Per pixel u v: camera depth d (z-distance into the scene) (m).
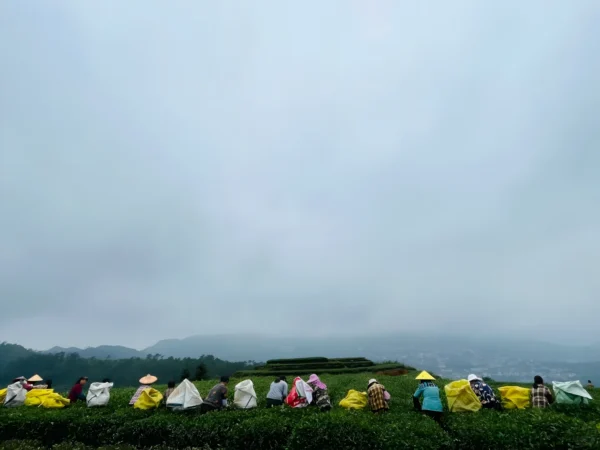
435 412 12.42
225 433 11.81
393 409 14.29
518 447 9.18
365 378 27.75
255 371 40.72
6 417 14.14
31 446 12.55
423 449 9.34
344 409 13.77
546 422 9.58
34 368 140.38
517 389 14.28
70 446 12.38
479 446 9.62
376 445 9.86
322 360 48.34
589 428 9.05
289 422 11.89
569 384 13.88
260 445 11.38
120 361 146.38
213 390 14.94
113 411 15.38
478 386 13.82
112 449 11.75
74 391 18.19
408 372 39.28
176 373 128.38
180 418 13.05
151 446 12.52
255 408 14.73
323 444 10.22
